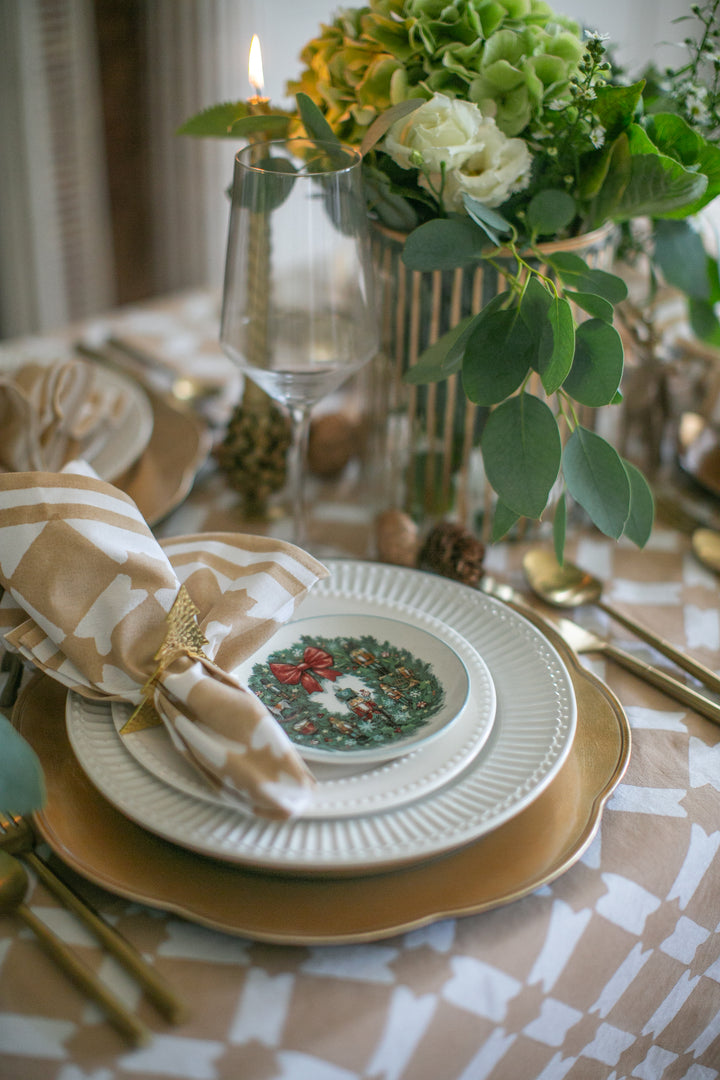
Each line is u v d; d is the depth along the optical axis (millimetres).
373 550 672
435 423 635
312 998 346
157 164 2025
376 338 583
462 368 498
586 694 489
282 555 485
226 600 466
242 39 1921
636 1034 448
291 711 439
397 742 417
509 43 546
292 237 545
